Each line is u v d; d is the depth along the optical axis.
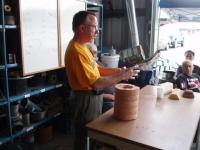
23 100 2.78
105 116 1.75
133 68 1.80
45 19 2.61
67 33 3.00
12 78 2.39
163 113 1.82
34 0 2.43
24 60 2.38
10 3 2.32
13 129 2.44
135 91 1.63
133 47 3.96
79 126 1.88
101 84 1.68
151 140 1.39
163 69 4.13
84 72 1.69
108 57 3.63
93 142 1.90
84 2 3.30
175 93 2.26
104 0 4.66
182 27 4.50
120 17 4.61
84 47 1.78
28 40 2.41
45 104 3.04
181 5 4.01
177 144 1.35
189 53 3.84
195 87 3.46
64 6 2.90
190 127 1.58
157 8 4.27
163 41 4.52
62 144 2.95
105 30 4.82
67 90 3.14
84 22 1.74
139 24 4.52
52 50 2.77
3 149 2.30
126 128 1.54
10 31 2.38
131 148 1.41
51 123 3.27
